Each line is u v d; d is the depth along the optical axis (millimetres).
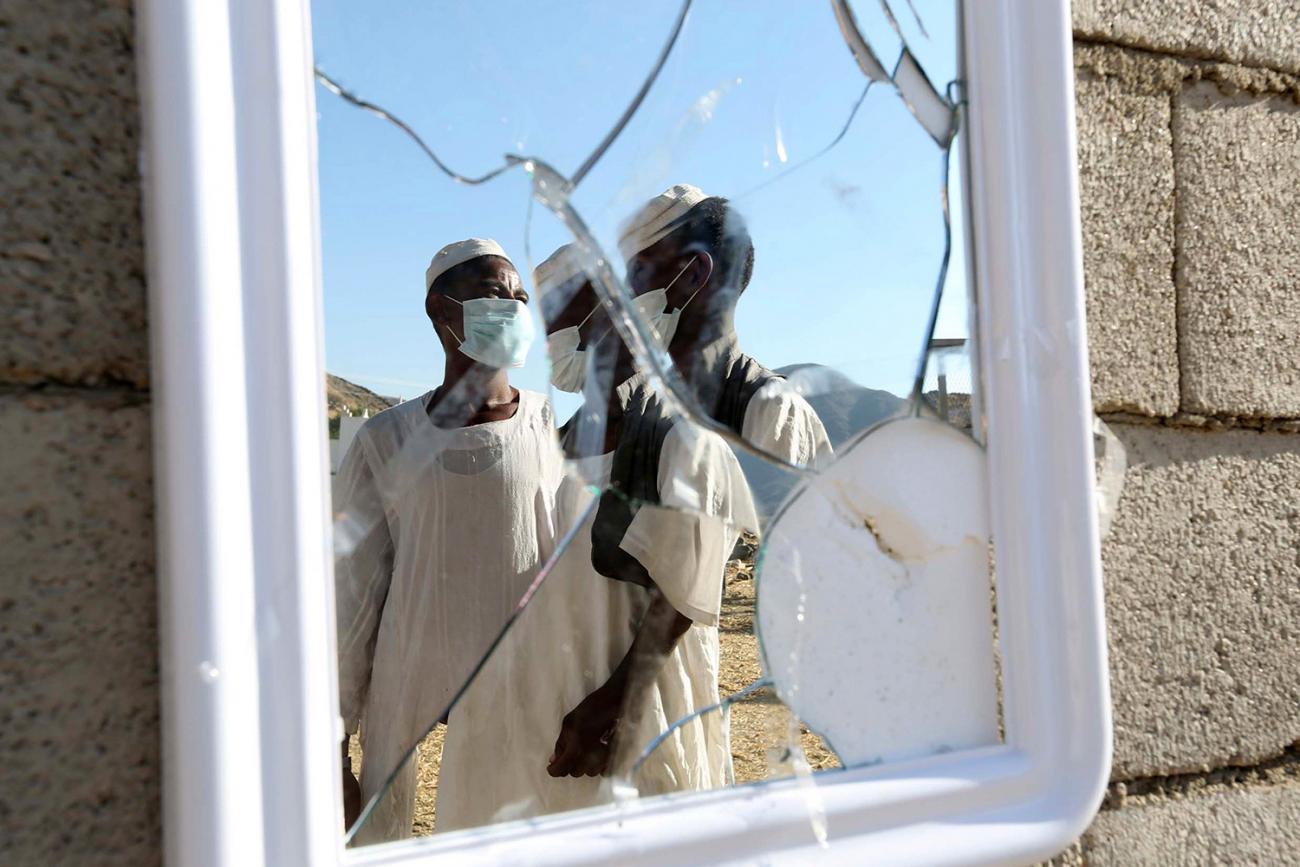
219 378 557
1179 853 958
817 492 811
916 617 814
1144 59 965
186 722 545
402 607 1438
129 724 603
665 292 1133
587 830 684
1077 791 802
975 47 835
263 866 566
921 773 775
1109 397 938
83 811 590
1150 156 969
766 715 805
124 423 605
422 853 645
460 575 1453
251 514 572
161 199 552
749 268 1165
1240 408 1000
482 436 1509
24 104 576
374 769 1390
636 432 1289
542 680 1357
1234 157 1015
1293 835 1012
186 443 548
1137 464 958
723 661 1399
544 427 1595
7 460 574
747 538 1444
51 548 584
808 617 793
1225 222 1007
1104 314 940
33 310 580
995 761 799
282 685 577
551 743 1320
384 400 1535
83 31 592
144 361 611
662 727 1291
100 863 592
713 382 1120
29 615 579
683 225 1134
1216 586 988
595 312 1340
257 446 577
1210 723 978
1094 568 818
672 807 712
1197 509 984
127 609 604
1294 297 1041
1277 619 1019
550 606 1388
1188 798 967
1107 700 816
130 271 608
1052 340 823
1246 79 1012
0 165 570
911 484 823
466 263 1574
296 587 585
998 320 830
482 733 1349
